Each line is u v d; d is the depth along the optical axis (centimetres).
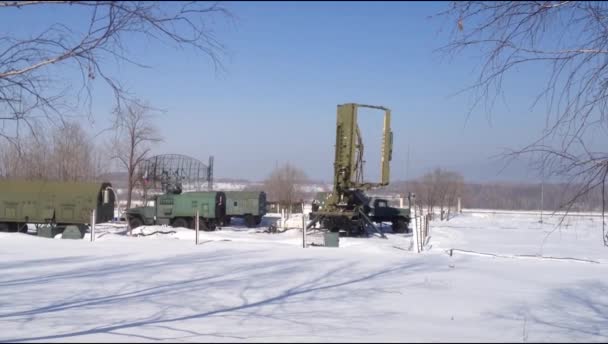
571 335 835
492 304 1108
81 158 3941
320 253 2058
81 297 1133
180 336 796
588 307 1091
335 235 2364
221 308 1030
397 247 2334
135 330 838
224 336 796
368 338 786
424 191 5969
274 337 789
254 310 1012
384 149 3059
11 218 2806
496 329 877
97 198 2800
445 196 6281
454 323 920
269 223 4103
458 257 1992
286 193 7031
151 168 4288
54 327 858
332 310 1019
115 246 2227
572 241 2995
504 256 2025
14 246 2169
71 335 802
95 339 776
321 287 1295
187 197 3359
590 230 3039
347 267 1672
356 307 1052
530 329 879
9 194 2806
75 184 2855
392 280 1421
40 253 1939
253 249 2177
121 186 5744
